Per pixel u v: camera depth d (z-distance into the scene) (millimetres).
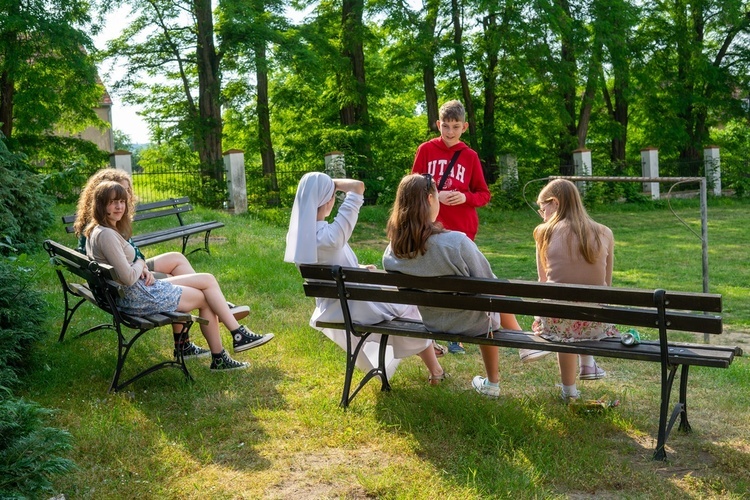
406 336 4270
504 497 3232
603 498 3271
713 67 27609
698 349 3719
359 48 24203
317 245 4449
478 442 3777
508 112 24531
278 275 8156
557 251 4219
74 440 3766
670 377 3703
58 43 16609
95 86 18906
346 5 23391
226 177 18844
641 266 11922
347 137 22953
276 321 6352
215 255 9438
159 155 23375
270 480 3432
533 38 22484
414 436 3895
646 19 27516
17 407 3008
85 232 4711
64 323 5535
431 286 4039
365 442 3869
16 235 8781
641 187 24516
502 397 4609
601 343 3906
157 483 3385
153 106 22094
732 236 15695
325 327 4609
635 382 5121
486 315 4094
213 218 13695
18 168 9648
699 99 27562
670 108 27906
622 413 4312
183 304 4781
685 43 27234
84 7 17938
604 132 27234
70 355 5145
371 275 4188
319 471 3527
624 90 25828
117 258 4527
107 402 4375
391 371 4770
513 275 11656
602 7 24250
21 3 16562
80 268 4730
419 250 4031
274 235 12320
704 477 3439
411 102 32031
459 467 3541
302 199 4473
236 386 4715
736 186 26078
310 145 25641
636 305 3570
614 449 3805
